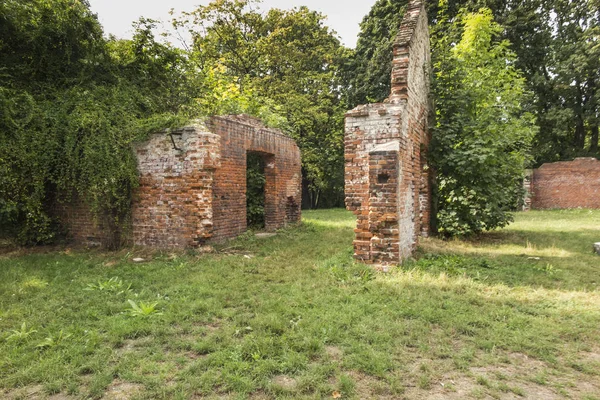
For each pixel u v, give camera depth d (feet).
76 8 27.71
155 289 17.25
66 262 22.44
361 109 22.50
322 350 11.25
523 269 21.62
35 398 9.02
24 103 24.67
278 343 11.46
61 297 15.89
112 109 25.70
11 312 13.89
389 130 21.79
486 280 19.30
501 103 34.73
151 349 11.33
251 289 17.26
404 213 23.09
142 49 32.01
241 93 54.60
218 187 29.53
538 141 76.43
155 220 25.98
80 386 9.51
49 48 27.89
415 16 26.89
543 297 16.44
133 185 25.81
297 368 10.23
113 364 10.52
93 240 27.71
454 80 33.22
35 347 11.21
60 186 25.11
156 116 26.32
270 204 38.55
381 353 11.02
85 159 24.00
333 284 18.07
